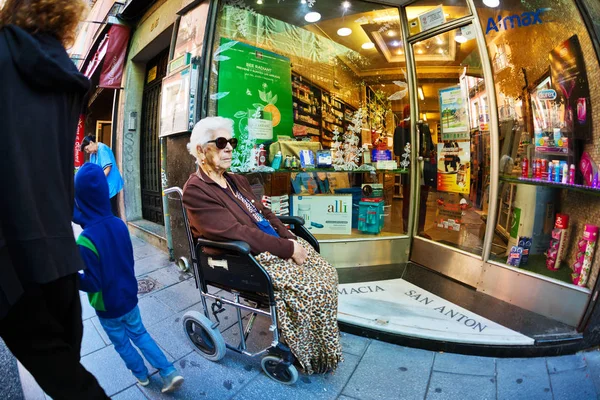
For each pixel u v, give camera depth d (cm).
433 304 249
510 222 266
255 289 169
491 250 269
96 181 149
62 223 96
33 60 89
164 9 382
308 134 344
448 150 302
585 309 204
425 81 314
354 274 307
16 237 87
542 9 230
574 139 220
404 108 328
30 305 94
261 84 313
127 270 158
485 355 201
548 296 227
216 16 288
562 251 239
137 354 168
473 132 281
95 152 417
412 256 339
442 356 203
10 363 157
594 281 205
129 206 509
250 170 302
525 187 260
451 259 298
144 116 507
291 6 310
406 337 211
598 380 179
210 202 177
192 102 288
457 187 297
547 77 233
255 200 212
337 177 337
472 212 285
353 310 240
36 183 91
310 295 166
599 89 201
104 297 151
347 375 187
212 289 298
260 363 197
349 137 339
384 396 171
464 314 233
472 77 279
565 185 218
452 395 171
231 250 173
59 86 97
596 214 210
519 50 248
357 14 319
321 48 338
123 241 156
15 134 87
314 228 337
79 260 101
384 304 249
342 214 336
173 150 325
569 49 217
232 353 206
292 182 332
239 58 301
